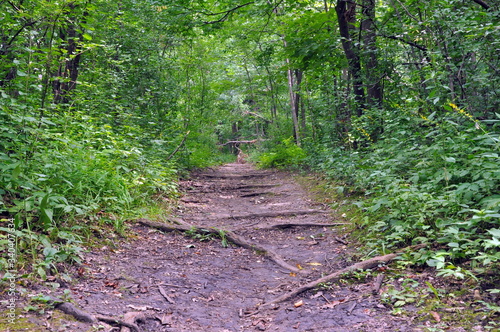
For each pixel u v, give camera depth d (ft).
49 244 11.99
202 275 13.78
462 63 17.40
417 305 9.47
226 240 17.97
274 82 68.18
